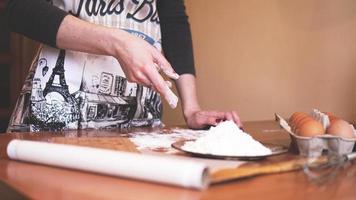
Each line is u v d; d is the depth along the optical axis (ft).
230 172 1.44
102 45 2.31
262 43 4.40
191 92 3.39
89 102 2.98
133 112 3.22
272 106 4.35
